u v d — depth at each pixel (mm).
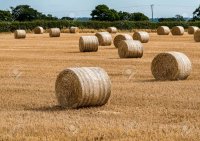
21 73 28203
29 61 35812
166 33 78000
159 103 17609
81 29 106000
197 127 13648
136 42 37188
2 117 15258
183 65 24125
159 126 13703
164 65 24500
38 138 12430
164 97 18797
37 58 38156
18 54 42562
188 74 24406
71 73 16891
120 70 29047
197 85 22125
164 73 24531
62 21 107500
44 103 18172
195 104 17328
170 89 20828
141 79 24953
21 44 57594
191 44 51812
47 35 83625
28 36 79875
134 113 15812
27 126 13812
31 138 12438
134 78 25375
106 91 16984
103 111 16188
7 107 17406
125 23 108500
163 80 24438
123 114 15688
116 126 13727
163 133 12844
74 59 36688
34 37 76188
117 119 14820
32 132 13125
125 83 23125
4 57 39438
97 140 12305
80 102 16656
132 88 21250
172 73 24203
